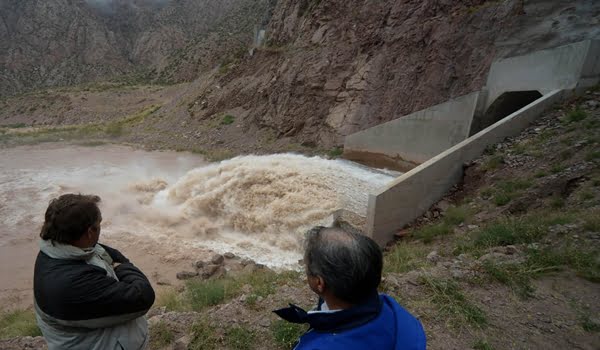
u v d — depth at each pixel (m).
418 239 8.62
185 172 20.17
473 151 10.69
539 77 12.07
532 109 11.14
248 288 5.88
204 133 28.45
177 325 4.26
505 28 15.95
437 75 17.81
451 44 17.75
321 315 1.48
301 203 12.71
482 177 9.88
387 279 4.87
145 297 2.11
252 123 26.91
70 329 1.97
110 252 2.43
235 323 4.16
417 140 16.44
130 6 155.00
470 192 9.88
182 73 86.50
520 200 8.01
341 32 24.58
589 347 3.52
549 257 5.06
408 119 16.67
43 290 1.88
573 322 3.87
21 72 112.75
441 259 5.91
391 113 19.20
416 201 9.72
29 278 10.02
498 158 10.00
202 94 34.72
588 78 10.86
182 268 10.17
